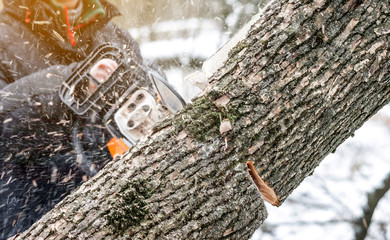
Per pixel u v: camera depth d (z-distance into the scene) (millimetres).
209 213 1169
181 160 1204
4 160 2510
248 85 1260
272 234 4480
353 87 1297
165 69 4605
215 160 1204
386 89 1381
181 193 1171
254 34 1330
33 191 2596
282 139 1254
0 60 2695
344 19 1264
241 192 1212
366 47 1265
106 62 2334
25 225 2557
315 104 1269
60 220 1188
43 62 2799
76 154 2654
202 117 1243
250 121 1233
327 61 1259
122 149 2316
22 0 2643
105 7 2982
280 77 1258
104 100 2312
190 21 4887
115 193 1185
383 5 1265
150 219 1143
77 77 2369
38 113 2547
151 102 2215
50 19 2740
